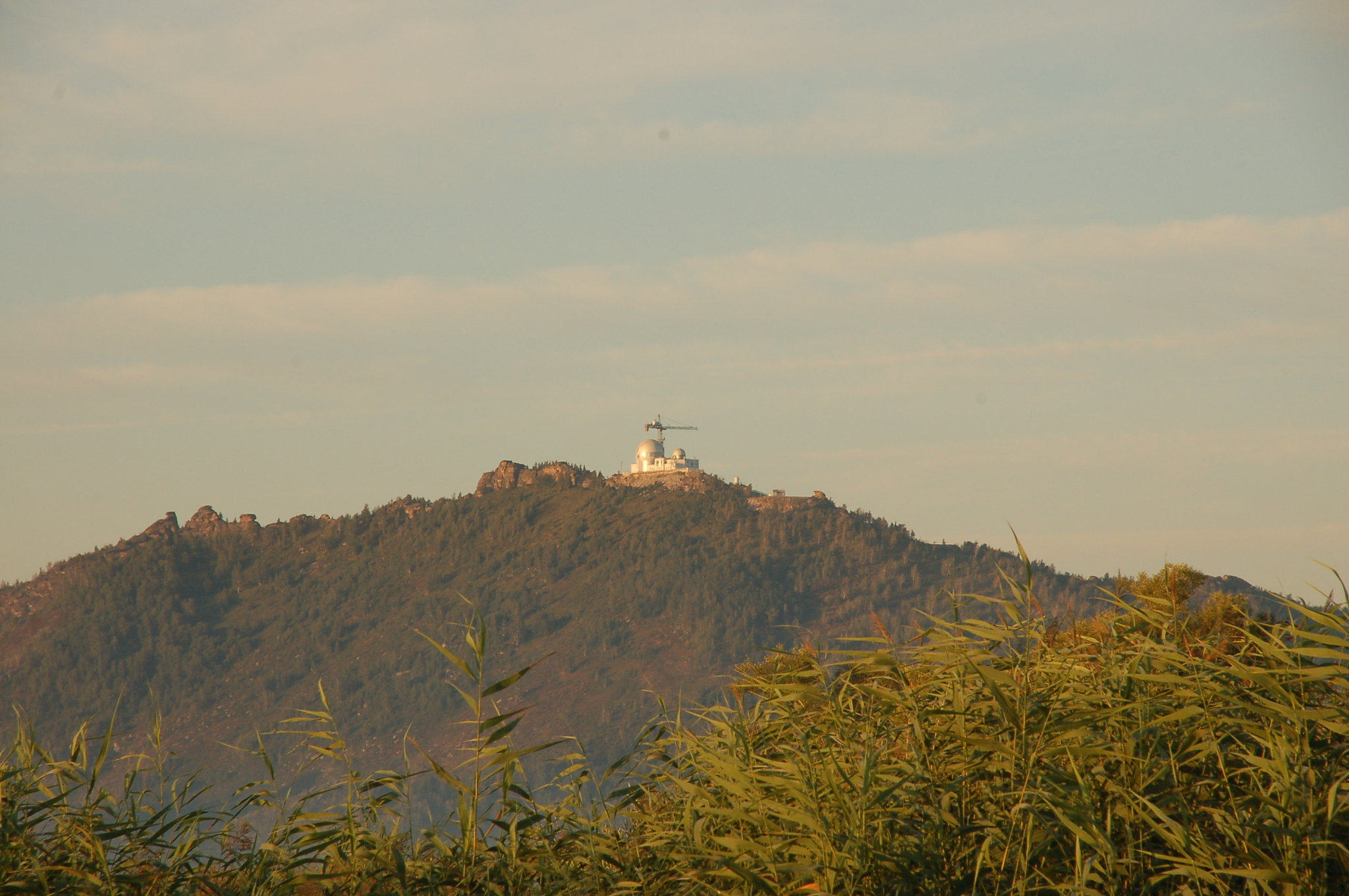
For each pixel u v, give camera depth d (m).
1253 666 26.03
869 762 23.44
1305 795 21.59
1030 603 25.92
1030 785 23.94
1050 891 22.58
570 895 26.62
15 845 26.70
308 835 27.98
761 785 25.36
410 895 26.31
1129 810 22.84
